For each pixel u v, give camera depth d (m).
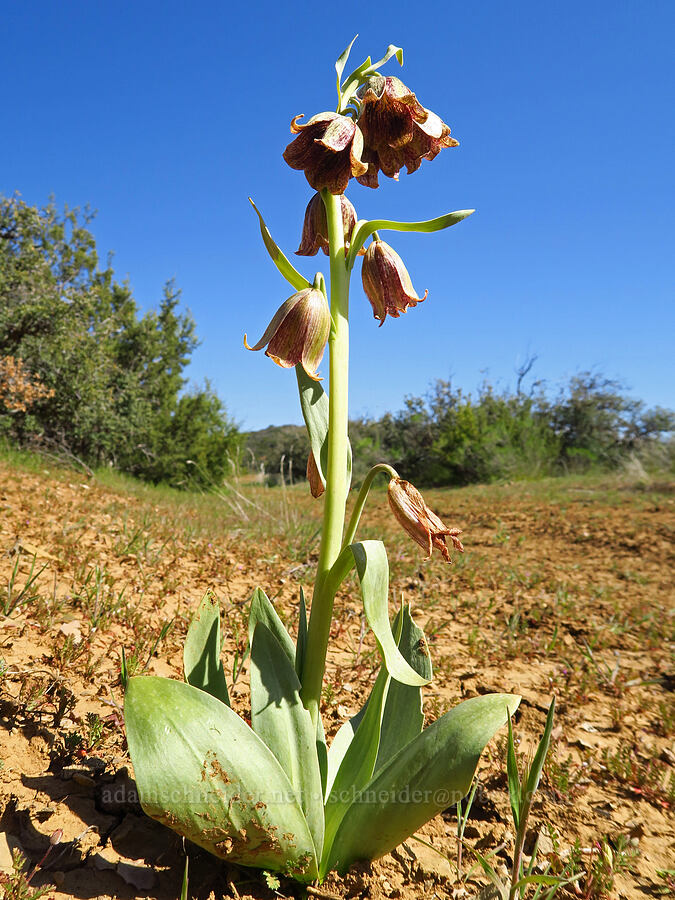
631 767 0.33
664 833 0.29
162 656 0.38
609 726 0.39
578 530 1.22
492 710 0.20
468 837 0.27
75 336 1.87
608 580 0.84
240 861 0.21
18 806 0.23
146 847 0.23
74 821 0.23
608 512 1.46
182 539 0.72
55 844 0.22
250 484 1.61
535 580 0.78
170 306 3.04
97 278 2.81
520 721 0.38
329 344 0.24
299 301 0.22
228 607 0.50
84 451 1.88
